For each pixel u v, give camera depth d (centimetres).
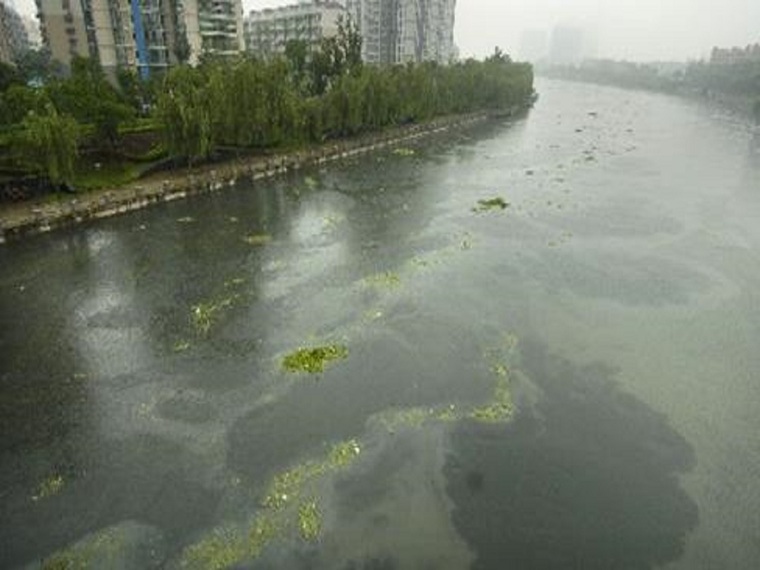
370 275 3981
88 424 2531
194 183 5675
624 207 5675
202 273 3984
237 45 10594
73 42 9481
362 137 8162
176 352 3059
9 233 4375
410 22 17138
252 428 2519
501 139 9544
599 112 14038
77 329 3266
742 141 9812
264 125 6519
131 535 2022
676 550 2016
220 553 1961
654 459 2412
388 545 2006
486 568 1939
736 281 4022
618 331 3350
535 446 2467
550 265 4228
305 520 2088
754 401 2777
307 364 2947
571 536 2061
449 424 2581
